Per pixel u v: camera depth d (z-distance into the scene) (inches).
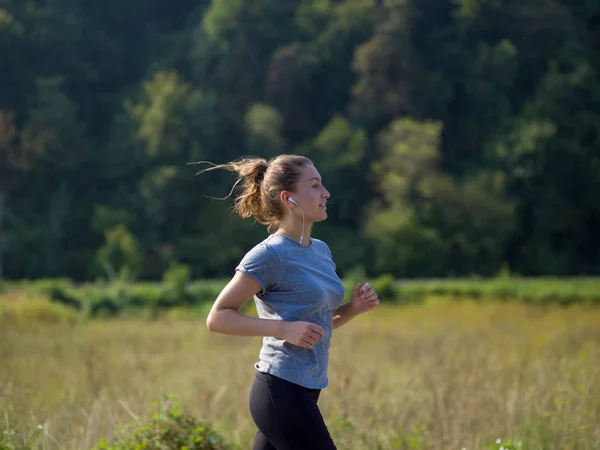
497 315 1441.9
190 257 3523.6
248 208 251.9
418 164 3533.5
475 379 438.9
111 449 303.1
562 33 4298.7
